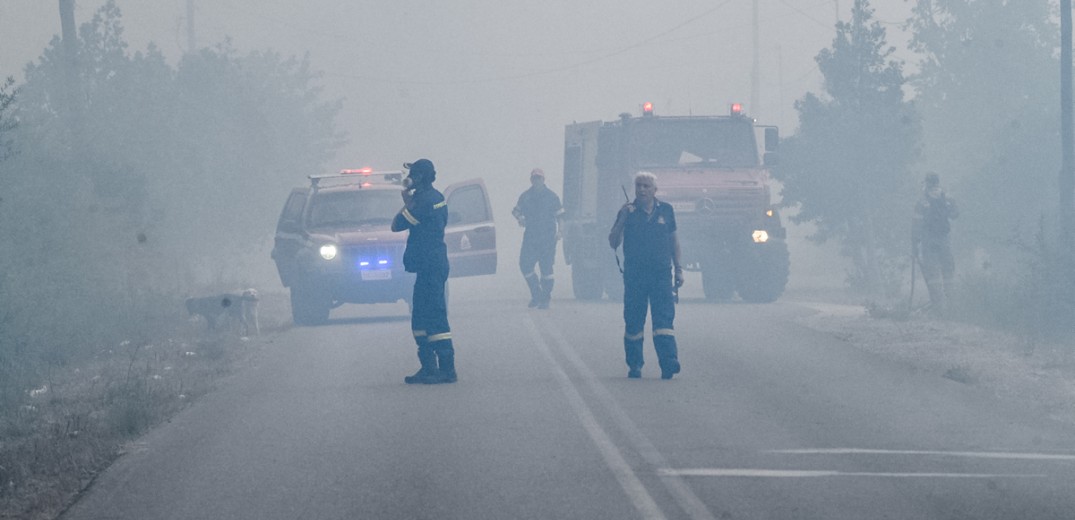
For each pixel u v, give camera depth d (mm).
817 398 39875
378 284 67750
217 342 58375
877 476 28734
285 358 53125
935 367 47156
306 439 34219
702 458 30797
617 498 26844
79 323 62031
